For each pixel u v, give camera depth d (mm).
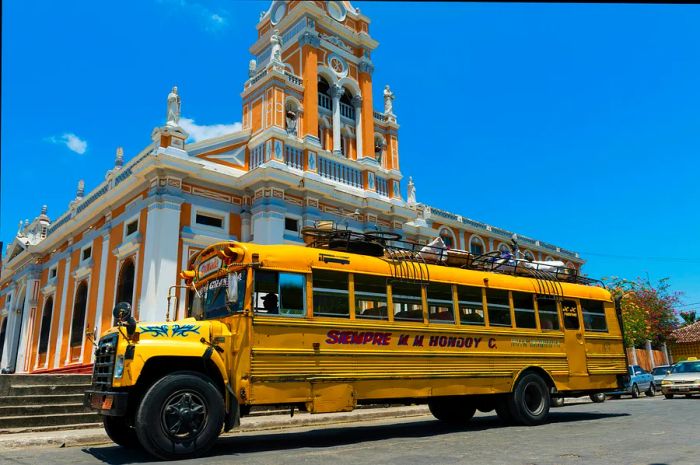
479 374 10539
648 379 25922
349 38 26359
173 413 7379
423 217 29016
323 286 9078
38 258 29703
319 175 22656
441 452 7660
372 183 24703
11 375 13062
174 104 20406
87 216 24188
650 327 40625
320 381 8602
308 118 22953
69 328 24047
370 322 9367
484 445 8297
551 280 12641
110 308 20797
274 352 8281
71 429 11633
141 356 7418
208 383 7711
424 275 10336
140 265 19328
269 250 8703
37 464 7246
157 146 19719
